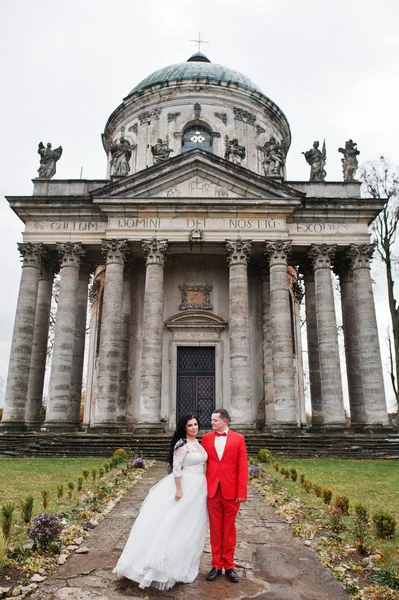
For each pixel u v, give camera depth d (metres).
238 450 6.33
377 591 5.60
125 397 26.89
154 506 5.91
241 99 35.12
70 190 27.78
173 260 29.08
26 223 26.89
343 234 26.67
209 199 25.62
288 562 6.85
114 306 24.72
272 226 25.92
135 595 5.56
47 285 28.39
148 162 33.19
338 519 8.38
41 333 27.80
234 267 25.38
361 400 26.41
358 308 25.83
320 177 28.55
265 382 26.97
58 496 10.48
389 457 19.95
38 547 6.88
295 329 32.88
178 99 34.41
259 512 10.10
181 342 27.67
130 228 25.75
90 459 18.81
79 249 26.39
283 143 37.97
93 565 6.58
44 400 49.03
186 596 5.59
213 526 6.25
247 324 24.61
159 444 20.94
